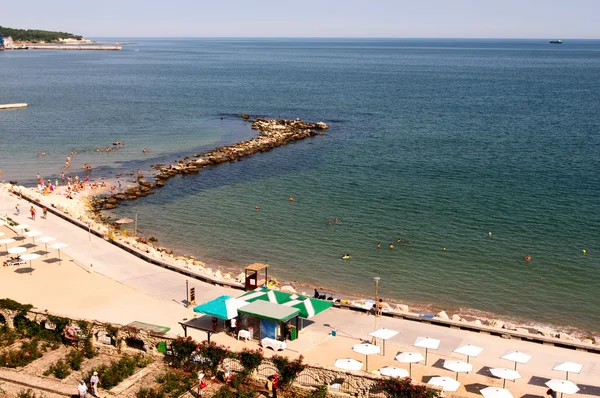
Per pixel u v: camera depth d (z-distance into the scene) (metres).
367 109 198.00
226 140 143.62
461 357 45.72
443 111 192.00
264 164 119.94
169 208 92.19
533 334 51.16
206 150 132.12
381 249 75.31
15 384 40.41
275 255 73.56
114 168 116.19
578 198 95.50
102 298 54.94
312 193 99.56
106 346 45.47
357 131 156.00
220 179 108.81
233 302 48.66
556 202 93.62
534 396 39.94
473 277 67.31
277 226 83.88
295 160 123.19
